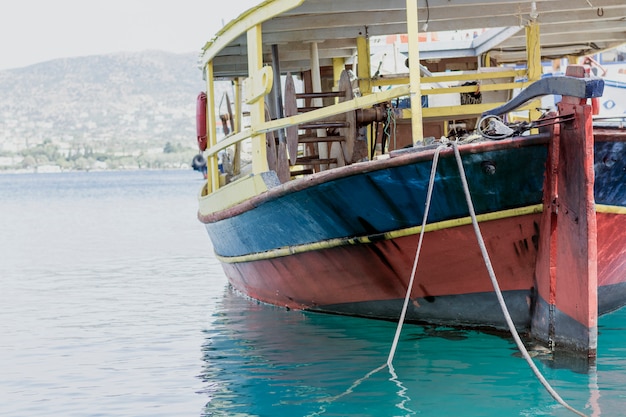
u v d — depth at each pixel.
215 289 14.70
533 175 7.82
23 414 7.34
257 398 7.45
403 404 7.08
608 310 9.73
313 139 10.74
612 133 7.66
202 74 14.62
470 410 6.87
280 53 13.88
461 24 12.34
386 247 8.82
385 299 9.44
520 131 7.72
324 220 9.09
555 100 15.54
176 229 30.84
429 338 9.15
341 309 10.23
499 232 8.14
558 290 7.95
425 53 15.40
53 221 37.94
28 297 14.36
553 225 7.88
